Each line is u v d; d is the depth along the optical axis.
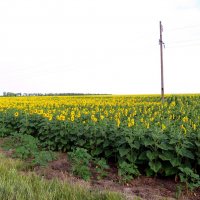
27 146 12.34
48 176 9.52
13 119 17.73
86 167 9.82
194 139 9.98
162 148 9.48
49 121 14.45
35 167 10.48
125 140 10.27
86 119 15.59
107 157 11.32
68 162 10.96
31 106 24.12
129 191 8.63
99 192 7.63
